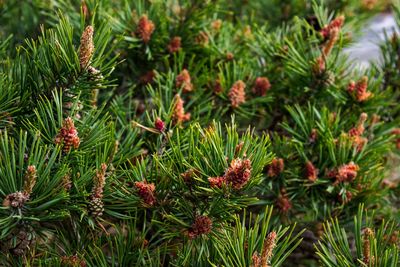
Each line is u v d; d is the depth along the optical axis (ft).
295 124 3.18
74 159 2.50
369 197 2.96
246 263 2.41
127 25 3.15
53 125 2.50
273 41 3.28
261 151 2.49
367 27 3.82
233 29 3.45
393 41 3.44
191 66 3.20
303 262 3.22
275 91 3.23
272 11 3.88
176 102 2.82
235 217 2.48
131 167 2.62
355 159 2.93
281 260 2.41
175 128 2.82
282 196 2.96
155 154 2.57
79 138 2.53
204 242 2.53
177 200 2.55
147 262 2.62
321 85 3.10
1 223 2.34
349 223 2.93
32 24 3.48
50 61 2.56
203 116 3.10
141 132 2.89
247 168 2.40
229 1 3.95
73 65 2.49
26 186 2.35
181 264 2.54
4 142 2.41
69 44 2.53
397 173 3.48
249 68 3.22
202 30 3.33
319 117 2.97
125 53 3.17
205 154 2.51
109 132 2.55
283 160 2.98
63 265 2.51
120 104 2.99
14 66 2.62
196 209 2.55
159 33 3.17
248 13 3.95
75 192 2.48
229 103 3.10
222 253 2.50
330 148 2.88
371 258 2.41
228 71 3.10
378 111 3.24
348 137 2.90
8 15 3.52
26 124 2.56
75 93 2.58
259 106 3.18
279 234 2.44
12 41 3.35
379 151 3.02
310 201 2.97
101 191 2.48
